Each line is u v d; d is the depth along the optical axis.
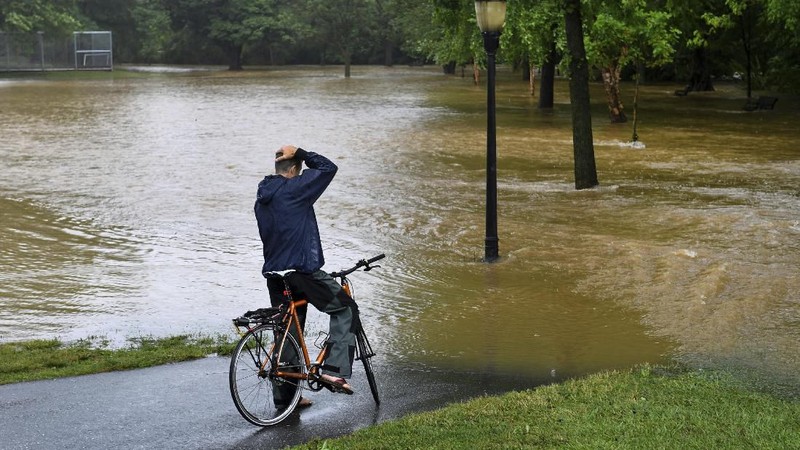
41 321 13.65
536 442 8.25
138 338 12.70
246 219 21.83
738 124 45.16
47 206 23.52
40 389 10.24
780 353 11.70
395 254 18.05
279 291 9.35
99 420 9.27
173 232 20.38
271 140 38.62
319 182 9.17
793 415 9.08
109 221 21.59
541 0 29.28
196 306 14.55
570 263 16.97
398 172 29.12
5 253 18.25
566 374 11.01
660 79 83.19
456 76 96.56
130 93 70.44
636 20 31.45
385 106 57.06
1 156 33.50
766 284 15.12
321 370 9.47
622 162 31.59
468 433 8.55
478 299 14.78
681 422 8.78
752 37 65.19
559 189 25.77
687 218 20.92
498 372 11.10
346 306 9.38
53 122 46.94
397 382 10.67
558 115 50.06
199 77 96.12
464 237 19.39
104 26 128.62
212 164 31.36
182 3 115.94
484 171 29.44
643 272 16.16
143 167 30.62
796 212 21.75
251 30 113.56
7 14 101.12
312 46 126.44
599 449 8.04
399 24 113.75
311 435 8.91
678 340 12.42
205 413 9.48
